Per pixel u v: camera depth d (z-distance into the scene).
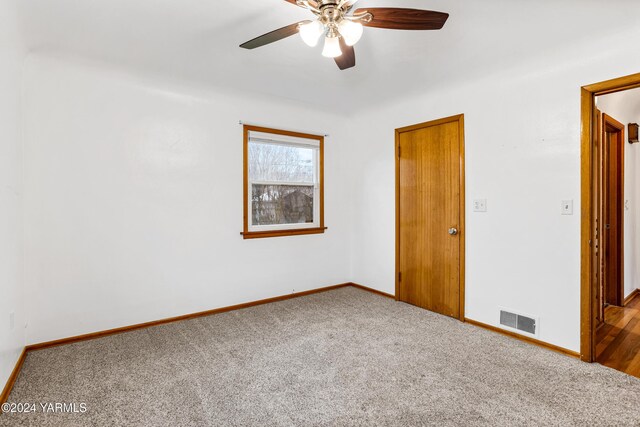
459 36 2.22
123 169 2.88
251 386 2.02
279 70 2.86
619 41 2.14
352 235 4.46
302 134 4.03
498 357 2.39
